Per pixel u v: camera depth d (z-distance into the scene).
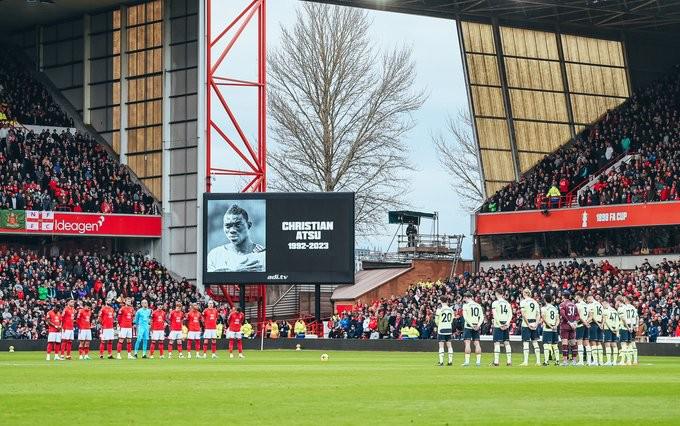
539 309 46.28
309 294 101.44
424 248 100.06
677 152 81.25
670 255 78.94
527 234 88.19
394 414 21.33
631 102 90.81
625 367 43.69
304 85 102.88
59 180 85.31
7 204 81.62
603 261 82.81
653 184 80.12
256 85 85.69
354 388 28.83
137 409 22.47
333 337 83.25
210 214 77.75
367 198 103.81
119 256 86.25
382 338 79.88
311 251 76.69
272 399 25.02
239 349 60.31
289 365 46.78
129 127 89.50
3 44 95.06
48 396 25.95
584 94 92.12
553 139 91.75
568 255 85.69
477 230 90.06
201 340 79.06
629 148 86.25
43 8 89.38
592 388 28.64
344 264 76.31
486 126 90.44
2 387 29.59
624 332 47.28
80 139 89.69
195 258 85.38
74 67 92.19
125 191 88.00
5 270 80.00
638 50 92.50
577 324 45.81
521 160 91.00
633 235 81.62
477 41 89.81
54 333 56.25
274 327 82.62
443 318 45.81
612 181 82.38
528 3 84.69
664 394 26.45
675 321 66.38
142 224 86.06
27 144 86.06
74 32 92.25
